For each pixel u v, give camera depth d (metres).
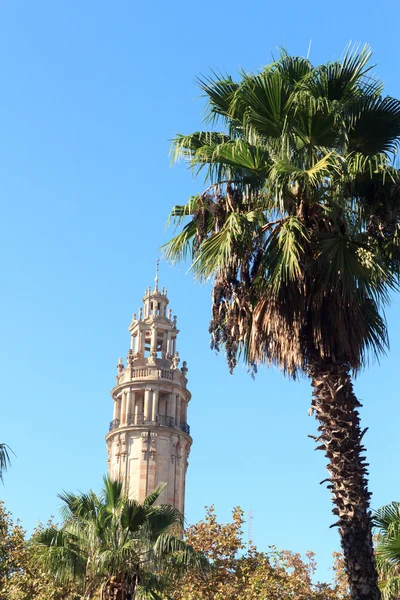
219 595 54.72
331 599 58.12
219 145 22.39
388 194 22.84
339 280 21.72
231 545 59.50
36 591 54.84
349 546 20.94
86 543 35.66
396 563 30.64
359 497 21.23
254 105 22.31
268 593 55.34
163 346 113.50
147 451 104.12
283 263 21.55
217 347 22.95
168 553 36.28
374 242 23.27
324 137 22.42
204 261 22.64
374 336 23.11
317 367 22.20
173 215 24.42
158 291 116.00
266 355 22.83
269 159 22.67
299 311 21.95
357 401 22.05
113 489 37.59
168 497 102.94
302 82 22.55
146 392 107.62
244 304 22.44
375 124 22.94
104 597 34.53
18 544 56.84
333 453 21.61
